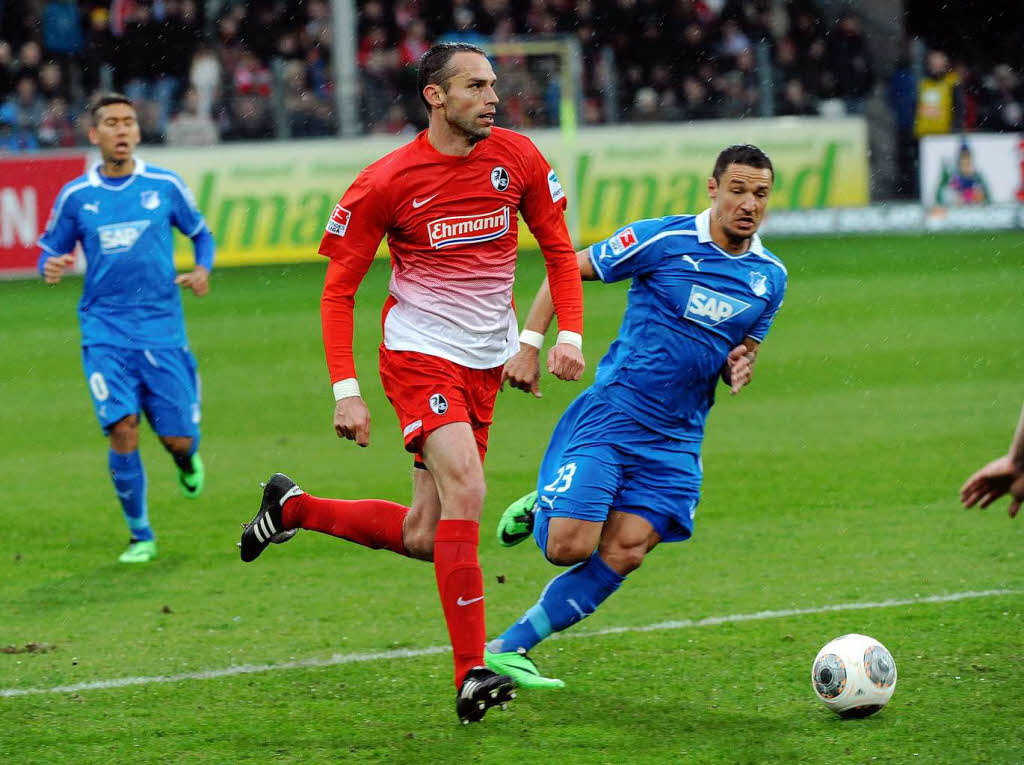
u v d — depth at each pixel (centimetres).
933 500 2552
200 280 2402
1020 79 8269
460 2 7888
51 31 7250
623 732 1445
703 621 1852
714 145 6588
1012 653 1667
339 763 1375
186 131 6675
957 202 6688
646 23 7862
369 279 5644
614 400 1602
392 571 2194
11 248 5750
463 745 1416
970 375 3809
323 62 7744
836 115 7406
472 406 1590
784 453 2984
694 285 1575
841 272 5588
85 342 2309
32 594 2086
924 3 9012
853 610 1878
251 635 1847
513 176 1559
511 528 1720
